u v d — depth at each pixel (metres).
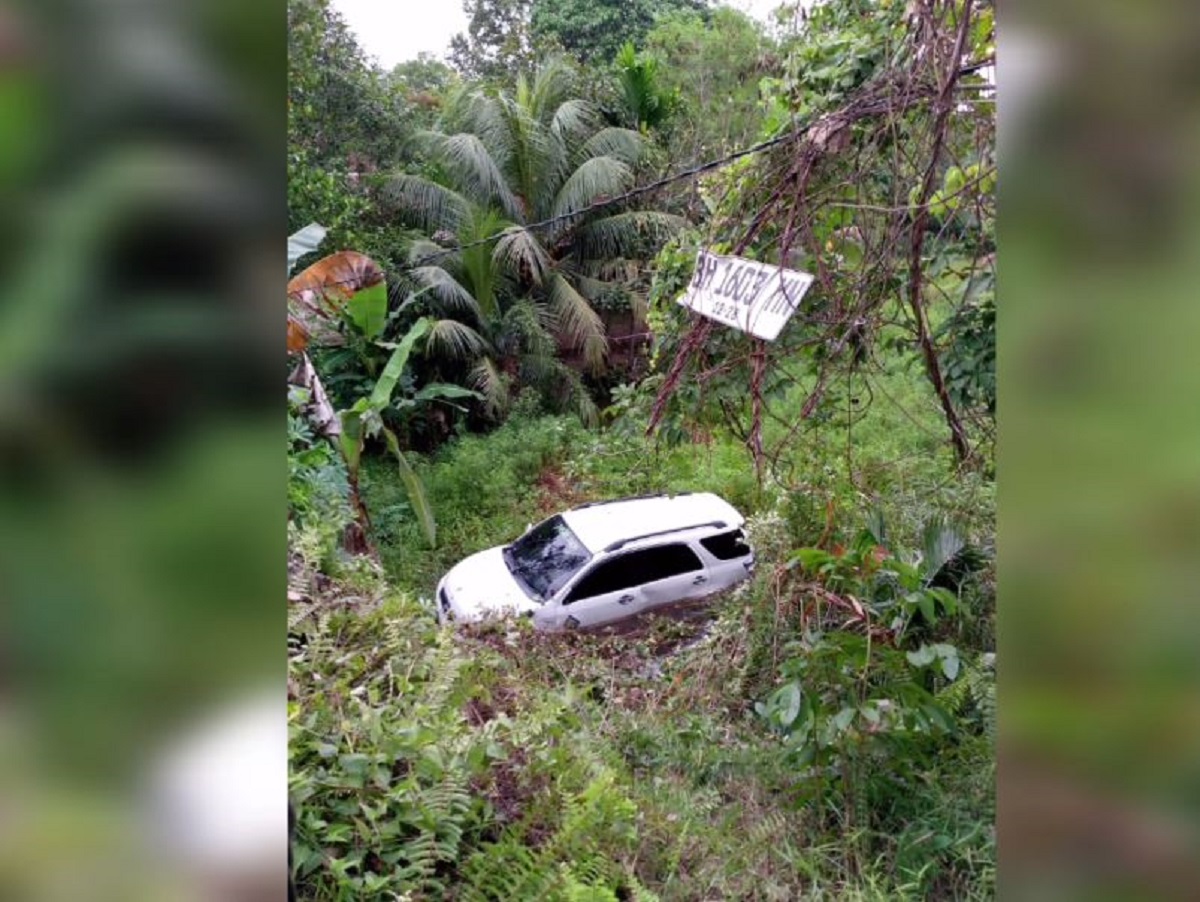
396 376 6.52
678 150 11.67
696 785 3.33
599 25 15.46
